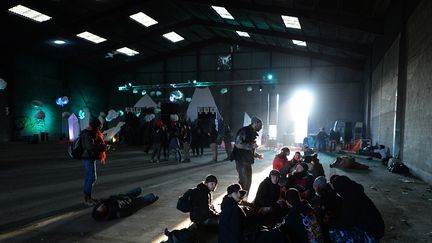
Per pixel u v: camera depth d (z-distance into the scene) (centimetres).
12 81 2270
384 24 1457
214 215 483
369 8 1375
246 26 2127
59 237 454
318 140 2086
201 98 2662
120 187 809
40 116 2294
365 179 955
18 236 457
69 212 581
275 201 528
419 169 957
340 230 368
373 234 365
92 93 2936
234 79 2767
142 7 1983
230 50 2781
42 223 516
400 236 463
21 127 2325
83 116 2505
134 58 2889
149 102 2780
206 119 2519
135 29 2278
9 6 1744
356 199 375
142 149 2020
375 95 1803
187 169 1136
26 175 984
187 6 2034
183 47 2859
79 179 918
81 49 2484
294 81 2605
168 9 2059
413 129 1029
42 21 1980
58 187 804
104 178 941
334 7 1424
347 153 1889
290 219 349
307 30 1862
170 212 583
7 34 2053
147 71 2988
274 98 2661
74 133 2466
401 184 873
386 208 623
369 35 1708
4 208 605
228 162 1365
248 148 612
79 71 2805
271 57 2672
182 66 2898
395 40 1263
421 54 942
